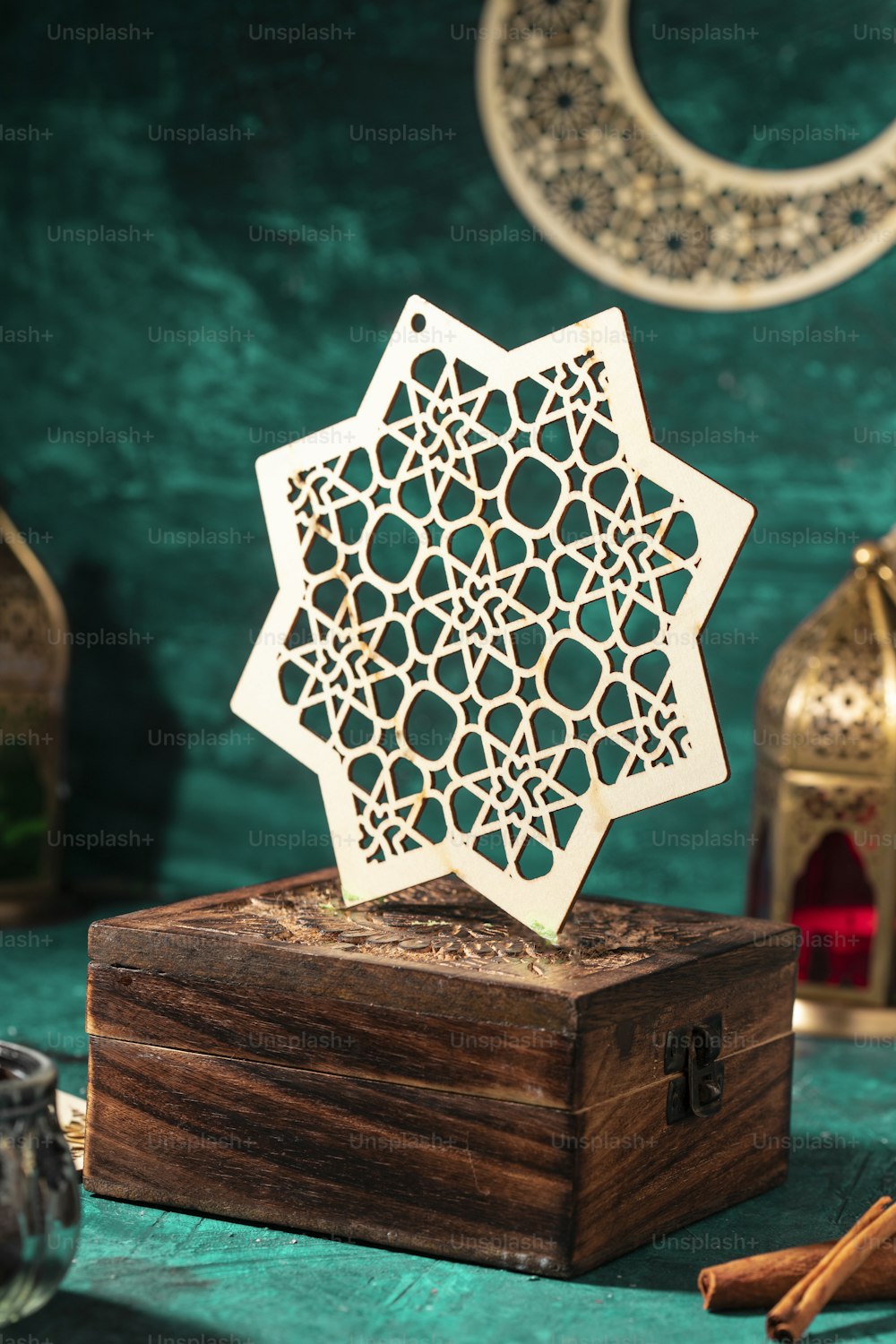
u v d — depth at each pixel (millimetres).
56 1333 1234
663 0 2699
